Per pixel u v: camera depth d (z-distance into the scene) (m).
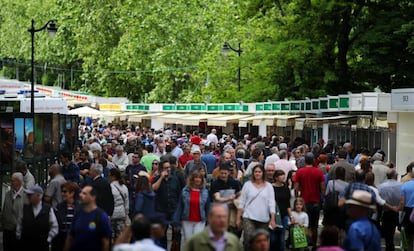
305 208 19.17
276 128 52.34
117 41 91.44
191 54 78.62
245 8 49.59
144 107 70.69
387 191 18.66
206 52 75.50
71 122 37.88
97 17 91.25
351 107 32.75
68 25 96.00
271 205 16.53
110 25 91.25
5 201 16.09
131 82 85.50
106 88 88.31
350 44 46.41
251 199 16.52
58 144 31.67
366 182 18.23
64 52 98.25
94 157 23.41
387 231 18.88
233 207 17.25
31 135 25.55
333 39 46.53
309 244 19.58
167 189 18.25
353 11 45.78
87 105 73.75
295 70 47.38
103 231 12.72
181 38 78.94
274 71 49.09
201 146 29.56
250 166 21.95
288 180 21.67
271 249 17.11
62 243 15.56
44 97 40.47
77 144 40.62
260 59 50.56
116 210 17.88
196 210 16.77
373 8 45.03
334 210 17.25
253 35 66.56
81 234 12.69
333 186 17.84
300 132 47.75
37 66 121.19
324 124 40.75
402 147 30.44
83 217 12.78
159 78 80.31
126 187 18.55
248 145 32.62
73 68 113.06
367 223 11.63
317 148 26.05
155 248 10.25
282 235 17.17
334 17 45.84
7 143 22.66
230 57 66.19
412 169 19.50
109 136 44.66
